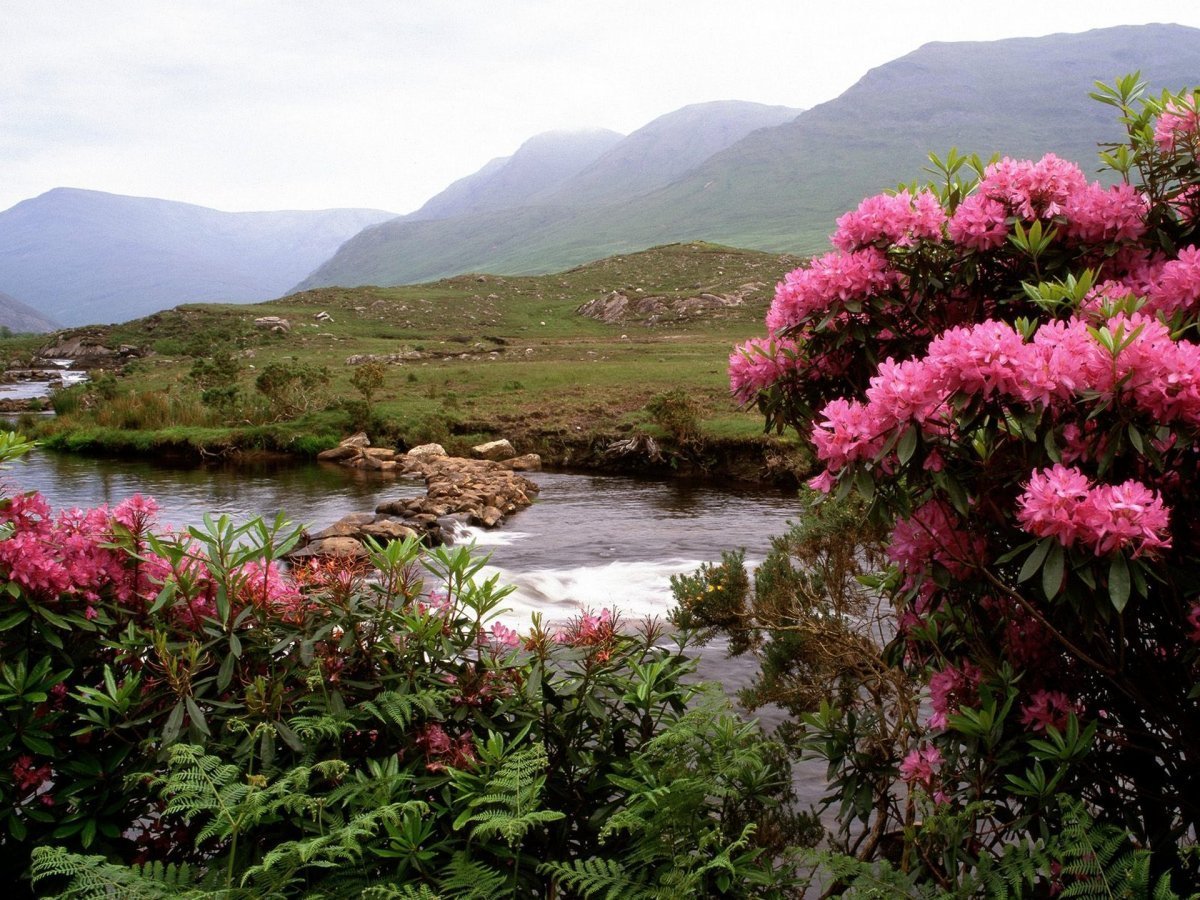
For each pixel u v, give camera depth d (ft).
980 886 10.87
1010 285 13.05
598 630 13.12
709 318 308.19
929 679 14.01
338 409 123.95
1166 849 11.29
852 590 23.62
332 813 11.14
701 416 106.11
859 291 12.69
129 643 11.88
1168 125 12.07
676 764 11.09
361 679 12.62
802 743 14.20
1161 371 9.37
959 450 10.69
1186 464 10.55
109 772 11.48
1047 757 10.64
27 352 314.55
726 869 10.62
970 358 9.78
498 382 153.69
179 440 112.16
